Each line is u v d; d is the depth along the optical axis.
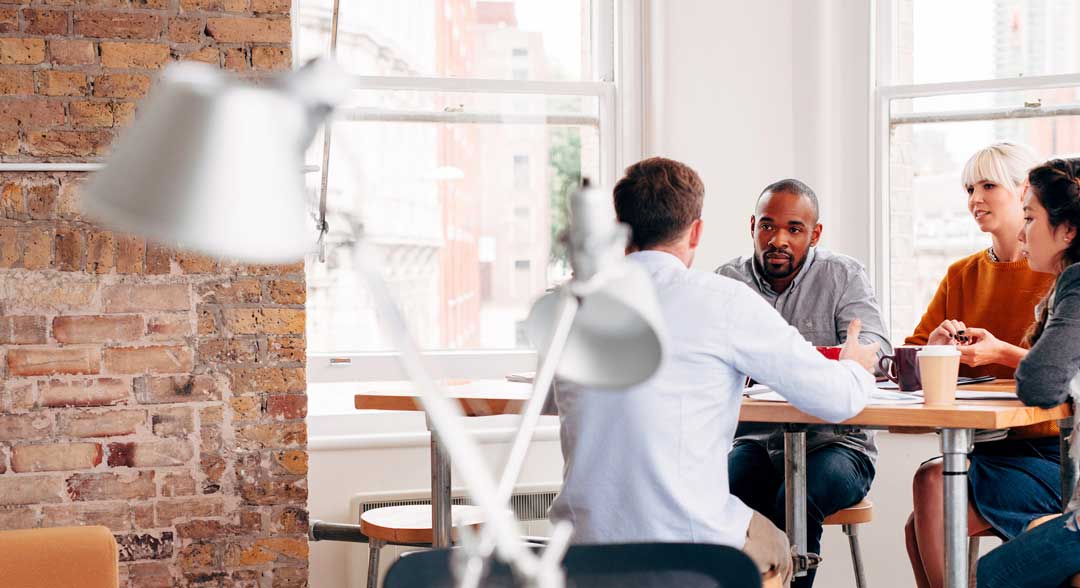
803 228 3.45
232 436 2.98
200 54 2.96
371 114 4.03
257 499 2.99
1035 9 4.07
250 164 0.69
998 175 3.33
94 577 1.99
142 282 2.94
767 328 1.98
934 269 4.16
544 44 4.18
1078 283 2.31
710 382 1.97
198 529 2.97
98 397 2.92
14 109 2.88
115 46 2.92
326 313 4.00
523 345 4.15
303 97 0.73
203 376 2.97
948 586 2.15
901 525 3.96
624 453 1.96
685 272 2.04
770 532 2.04
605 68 4.21
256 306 2.99
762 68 4.10
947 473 2.16
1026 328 3.21
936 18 4.16
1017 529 2.71
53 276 2.90
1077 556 2.19
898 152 4.17
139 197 0.67
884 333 3.39
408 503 3.80
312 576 3.79
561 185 4.17
